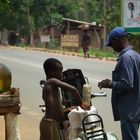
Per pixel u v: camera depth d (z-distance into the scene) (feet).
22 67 84.02
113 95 19.75
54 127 19.62
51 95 19.74
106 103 44.16
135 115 19.39
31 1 219.61
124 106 19.42
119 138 31.04
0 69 19.19
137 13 78.74
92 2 236.22
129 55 19.15
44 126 19.81
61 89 21.22
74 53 132.05
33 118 37.70
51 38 206.80
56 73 20.13
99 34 171.94
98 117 19.45
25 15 216.95
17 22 217.97
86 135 18.67
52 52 140.26
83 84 21.91
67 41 156.76
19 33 220.23
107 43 19.75
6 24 218.38
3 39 224.53
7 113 19.11
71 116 19.29
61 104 19.98
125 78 18.98
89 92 20.12
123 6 80.79
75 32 190.08
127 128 19.52
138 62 19.34
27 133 31.89
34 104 44.70
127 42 19.63
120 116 19.58
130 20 79.25
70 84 21.74
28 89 55.72
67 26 193.36
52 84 19.76
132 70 19.07
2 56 116.37
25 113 39.88
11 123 19.19
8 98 18.93
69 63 93.45
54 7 237.25
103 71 76.64
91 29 176.14
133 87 19.34
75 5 251.80
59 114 19.79
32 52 138.00
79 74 21.97
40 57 111.75
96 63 94.99
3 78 19.17
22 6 212.84
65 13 255.09
